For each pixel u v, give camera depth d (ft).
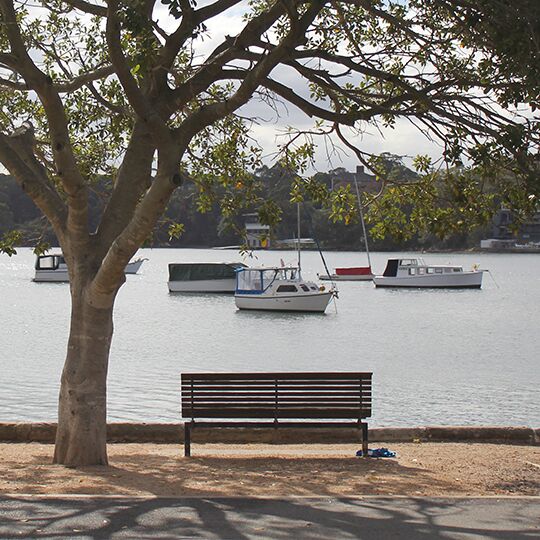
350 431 51.37
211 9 42.24
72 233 41.91
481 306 259.39
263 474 40.09
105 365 42.32
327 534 28.89
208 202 56.08
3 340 174.70
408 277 324.60
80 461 41.81
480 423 87.81
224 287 302.04
